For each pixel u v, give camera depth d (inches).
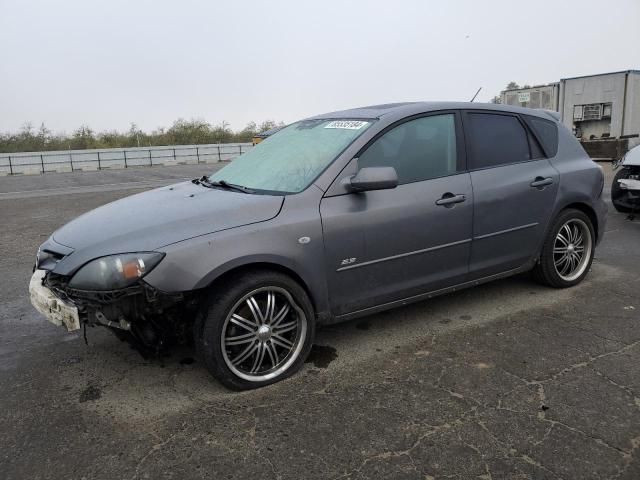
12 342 160.4
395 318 169.0
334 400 121.6
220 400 123.1
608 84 820.6
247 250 121.0
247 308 125.0
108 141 1875.0
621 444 103.1
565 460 98.9
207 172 956.6
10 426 115.0
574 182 182.9
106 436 110.3
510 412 114.7
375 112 155.6
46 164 1245.1
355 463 99.7
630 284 195.6
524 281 200.4
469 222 156.3
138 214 131.3
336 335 157.5
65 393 128.5
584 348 144.3
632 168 310.2
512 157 170.7
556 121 189.6
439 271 154.6
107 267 114.0
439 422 111.8
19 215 426.3
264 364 130.3
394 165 145.4
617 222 314.0
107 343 157.3
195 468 99.6
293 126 174.6
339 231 133.6
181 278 115.5
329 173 135.7
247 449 104.7
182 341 130.0
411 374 132.7
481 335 154.5
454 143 157.9
